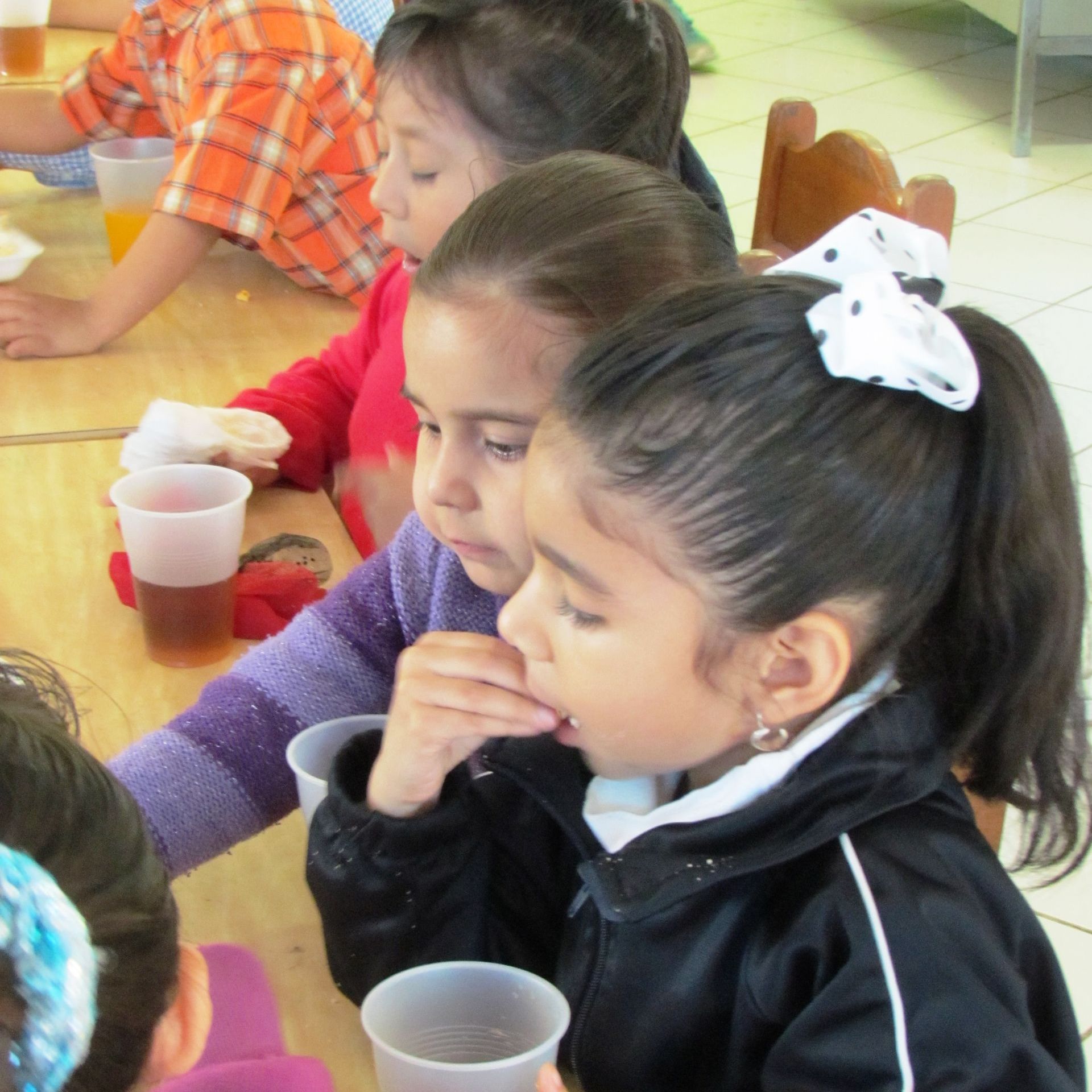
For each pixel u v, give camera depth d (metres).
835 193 1.59
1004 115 4.92
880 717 0.71
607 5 1.11
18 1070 0.43
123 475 1.33
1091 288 3.62
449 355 0.78
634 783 0.79
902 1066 0.65
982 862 0.71
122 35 2.06
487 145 1.12
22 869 0.44
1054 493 0.69
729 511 0.62
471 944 0.83
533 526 0.67
